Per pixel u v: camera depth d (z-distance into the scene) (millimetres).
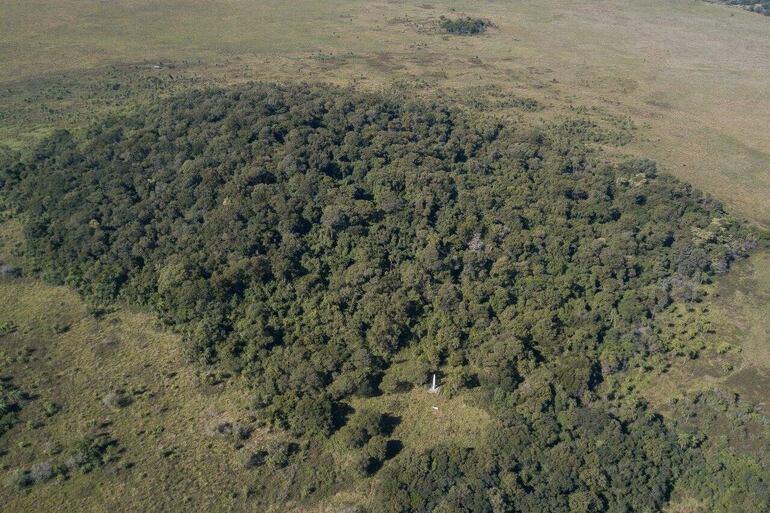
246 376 73000
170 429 67188
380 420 67375
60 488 60312
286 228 87688
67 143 112250
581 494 59844
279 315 80000
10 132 129875
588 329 77750
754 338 79750
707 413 68812
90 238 89625
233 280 81750
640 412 68875
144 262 87750
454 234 91375
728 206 111812
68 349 77438
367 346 76375
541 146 120875
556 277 86750
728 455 64125
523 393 70000
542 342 75688
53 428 66562
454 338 76438
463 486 59969
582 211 98562
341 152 102250
